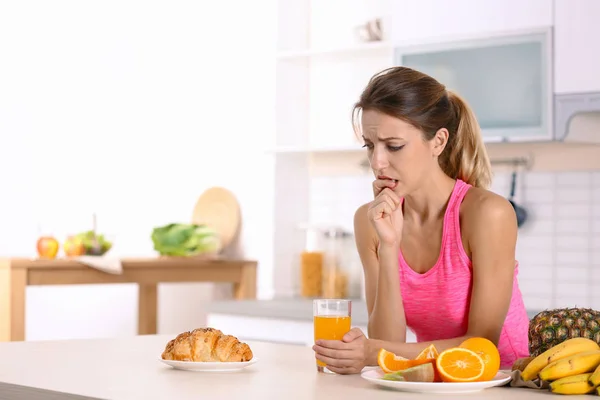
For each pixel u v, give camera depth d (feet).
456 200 7.86
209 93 17.34
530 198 14.42
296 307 13.97
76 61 19.58
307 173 16.66
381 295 7.88
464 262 7.80
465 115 8.15
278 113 16.19
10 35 20.38
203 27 17.44
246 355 6.76
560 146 14.16
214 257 15.88
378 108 7.30
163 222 18.10
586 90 12.89
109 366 6.88
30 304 20.06
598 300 13.91
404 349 6.97
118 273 14.82
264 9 16.40
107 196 19.08
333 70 16.38
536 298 14.35
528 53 13.33
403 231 8.12
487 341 6.13
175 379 6.22
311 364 7.16
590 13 12.85
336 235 15.75
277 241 16.21
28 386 5.91
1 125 20.43
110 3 19.08
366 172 15.94
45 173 19.99
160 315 18.26
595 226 13.93
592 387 5.65
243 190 16.67
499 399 5.49
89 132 19.38
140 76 18.61
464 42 13.83
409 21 14.37
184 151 17.76
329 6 16.53
